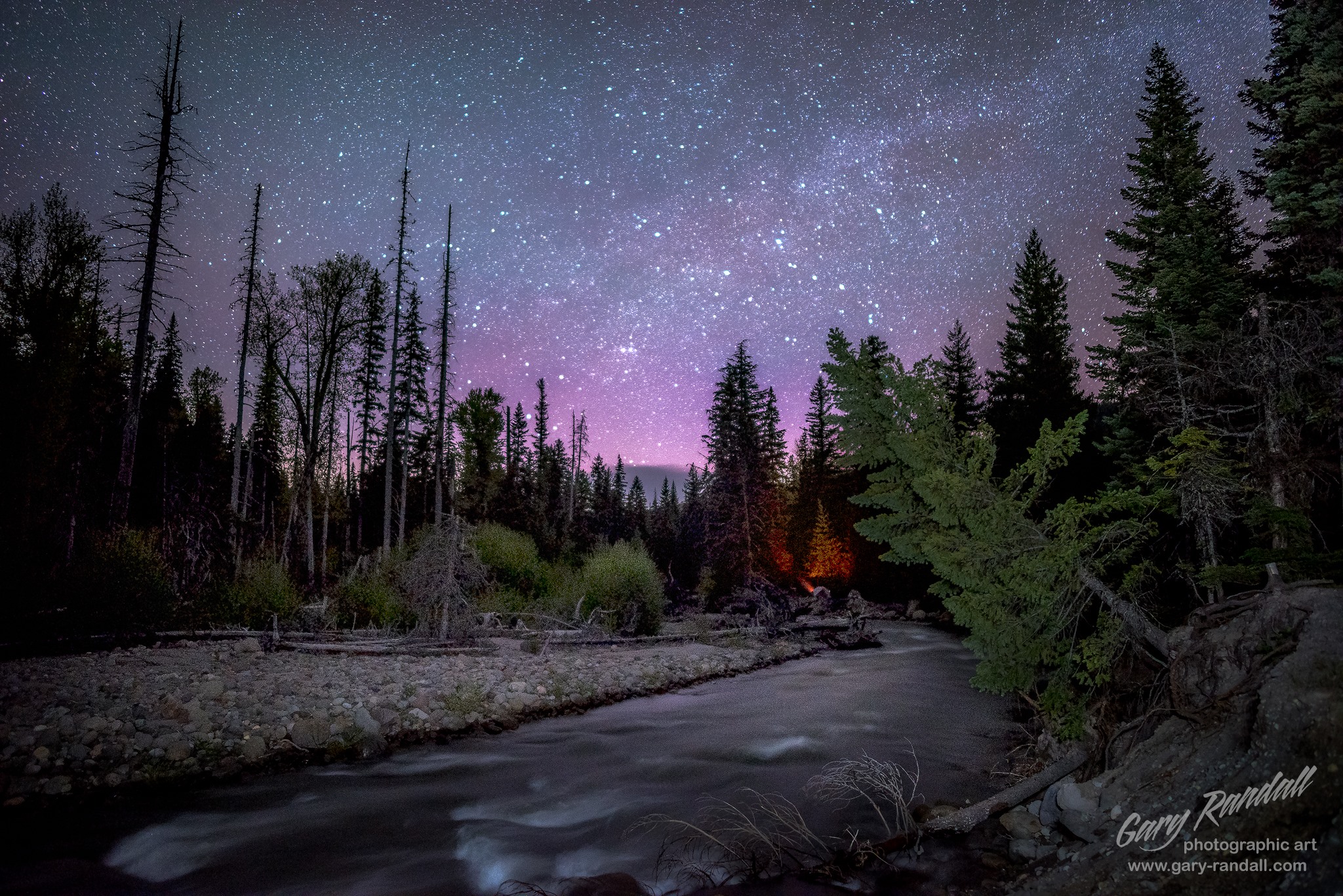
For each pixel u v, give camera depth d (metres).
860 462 8.04
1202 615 5.77
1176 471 6.99
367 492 45.16
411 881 5.66
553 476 61.47
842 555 42.34
